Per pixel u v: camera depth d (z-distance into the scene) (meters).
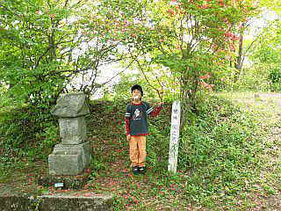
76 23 5.59
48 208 4.10
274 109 7.43
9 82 5.39
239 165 4.95
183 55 5.20
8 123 6.71
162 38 5.34
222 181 4.53
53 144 6.03
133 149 4.91
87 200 4.00
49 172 4.67
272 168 4.81
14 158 5.83
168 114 6.88
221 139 5.85
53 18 5.18
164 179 4.71
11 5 4.76
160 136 5.74
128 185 4.59
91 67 6.36
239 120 6.64
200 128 6.20
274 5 8.67
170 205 4.06
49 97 6.22
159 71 6.13
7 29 5.11
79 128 4.90
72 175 4.61
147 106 5.05
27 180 4.83
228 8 4.44
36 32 5.61
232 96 8.57
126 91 6.54
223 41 5.07
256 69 11.95
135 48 6.23
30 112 6.65
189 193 4.30
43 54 6.00
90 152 5.33
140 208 4.01
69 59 6.57
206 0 4.46
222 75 5.41
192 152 5.33
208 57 4.73
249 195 4.16
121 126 6.64
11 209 4.20
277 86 10.77
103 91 6.99
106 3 5.33
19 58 5.82
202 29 5.13
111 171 5.08
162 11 5.55
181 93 5.75
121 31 5.09
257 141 5.75
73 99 4.84
